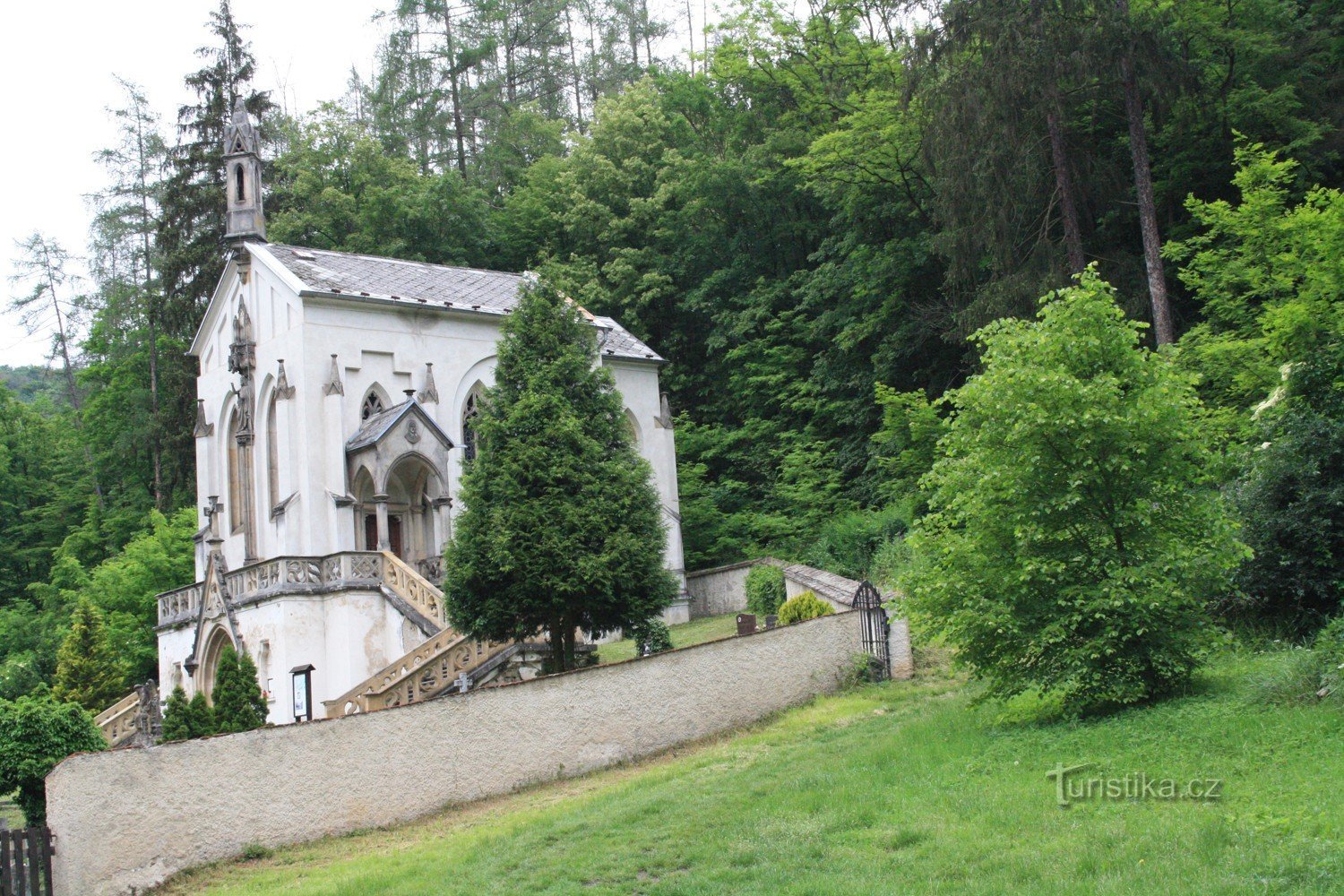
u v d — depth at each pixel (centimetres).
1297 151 3641
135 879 1752
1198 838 1239
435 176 6494
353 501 3675
